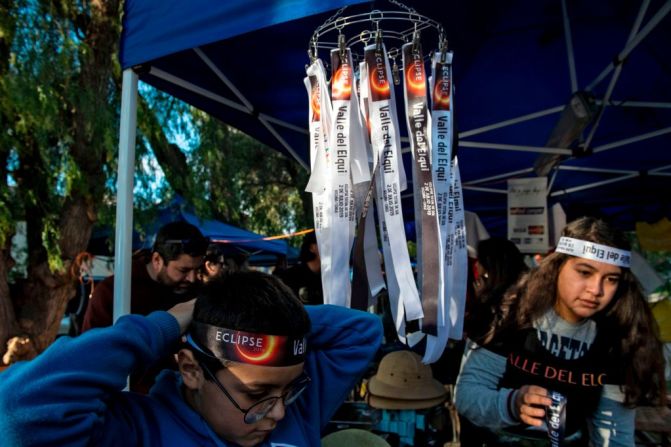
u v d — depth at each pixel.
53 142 6.73
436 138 1.52
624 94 4.13
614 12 3.28
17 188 6.59
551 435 1.58
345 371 1.39
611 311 1.82
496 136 4.98
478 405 1.79
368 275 1.65
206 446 1.06
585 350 1.80
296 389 1.10
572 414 1.81
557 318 1.82
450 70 1.56
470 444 2.02
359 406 2.56
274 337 1.00
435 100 1.54
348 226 1.61
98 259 11.67
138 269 2.75
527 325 1.83
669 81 3.81
